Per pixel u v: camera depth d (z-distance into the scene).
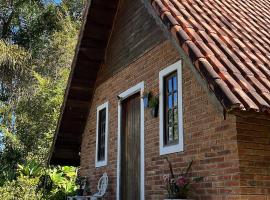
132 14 6.83
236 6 5.81
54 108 13.41
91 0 7.04
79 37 7.42
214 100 3.56
